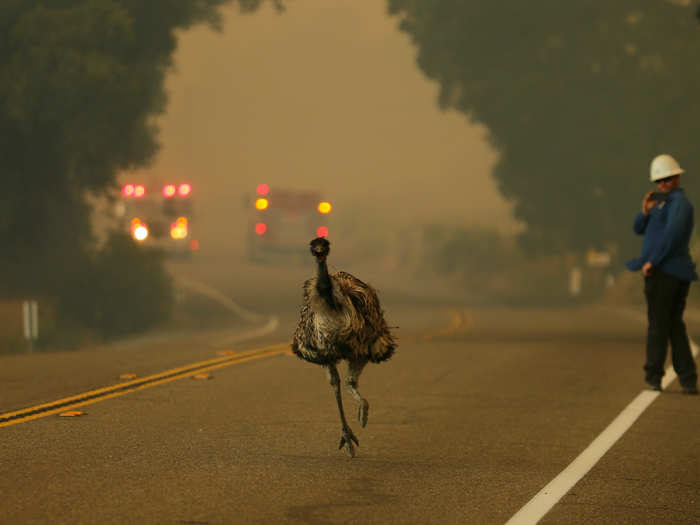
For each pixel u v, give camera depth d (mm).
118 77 133375
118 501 24625
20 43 130125
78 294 138500
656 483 27188
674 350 43344
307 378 47281
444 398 41938
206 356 57062
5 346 104562
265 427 34781
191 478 27141
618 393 43406
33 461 28875
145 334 138125
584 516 23922
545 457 30391
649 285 43250
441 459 30031
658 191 43219
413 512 24094
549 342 71938
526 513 24094
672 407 39594
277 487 26375
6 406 38344
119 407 38594
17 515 23250
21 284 144375
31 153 142500
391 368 52406
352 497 25453
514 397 42250
